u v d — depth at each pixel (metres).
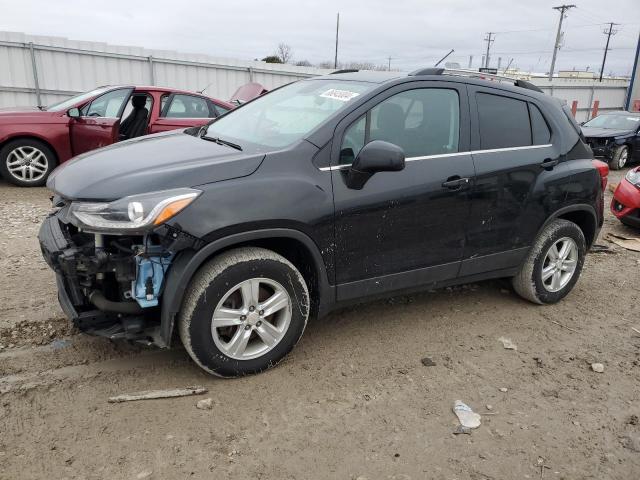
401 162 3.07
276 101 4.03
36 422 2.72
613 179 12.77
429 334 3.93
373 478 2.49
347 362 3.47
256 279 3.04
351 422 2.88
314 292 3.36
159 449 2.58
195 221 2.75
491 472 2.59
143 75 15.31
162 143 3.60
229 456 2.57
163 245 2.73
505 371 3.49
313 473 2.50
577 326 4.22
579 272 4.64
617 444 2.85
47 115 7.96
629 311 4.57
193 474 2.44
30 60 13.62
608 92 29.09
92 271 2.78
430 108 3.64
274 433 2.75
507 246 4.08
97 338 3.55
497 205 3.89
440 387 3.26
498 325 4.15
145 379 3.14
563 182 4.25
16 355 3.31
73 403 2.89
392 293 3.66
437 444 2.75
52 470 2.42
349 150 3.28
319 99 3.66
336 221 3.19
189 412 2.87
